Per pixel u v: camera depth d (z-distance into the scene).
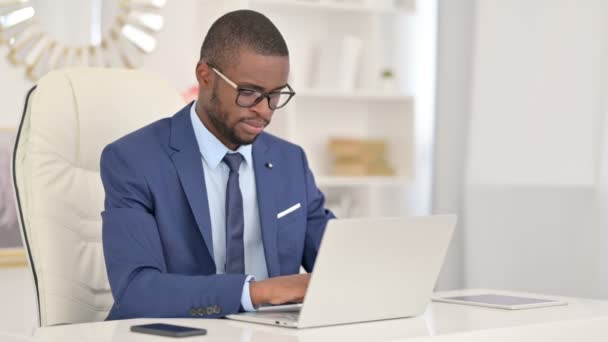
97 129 2.18
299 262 2.11
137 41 3.78
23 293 3.61
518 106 3.94
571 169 3.73
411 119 4.56
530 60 3.89
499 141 4.01
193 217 1.95
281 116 4.19
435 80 4.34
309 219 2.21
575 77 3.71
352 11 4.60
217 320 1.63
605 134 3.60
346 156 4.54
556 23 3.79
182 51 3.89
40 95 2.14
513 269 3.94
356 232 1.50
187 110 2.04
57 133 2.12
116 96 2.23
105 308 2.14
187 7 3.89
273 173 2.11
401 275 1.62
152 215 1.92
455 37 4.24
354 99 4.75
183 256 1.92
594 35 3.64
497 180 4.01
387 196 4.87
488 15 4.06
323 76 4.51
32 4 3.57
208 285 1.68
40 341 1.35
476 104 4.10
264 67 1.89
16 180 2.10
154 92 2.29
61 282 2.05
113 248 1.82
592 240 3.63
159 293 1.71
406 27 4.82
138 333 1.43
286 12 4.54
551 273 3.79
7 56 3.54
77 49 3.67
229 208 1.99
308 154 4.64
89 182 2.16
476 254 4.09
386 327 1.52
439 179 4.30
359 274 1.55
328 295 1.52
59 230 2.07
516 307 1.77
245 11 1.95
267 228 2.04
